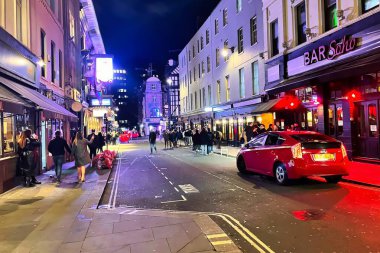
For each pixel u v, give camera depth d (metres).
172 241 5.44
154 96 85.94
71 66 23.66
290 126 18.77
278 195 8.97
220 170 14.74
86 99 33.88
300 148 9.88
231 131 30.39
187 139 35.88
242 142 26.17
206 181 11.88
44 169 15.44
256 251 5.04
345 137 14.70
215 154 23.78
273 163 10.80
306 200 8.24
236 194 9.39
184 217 6.95
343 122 14.83
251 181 11.44
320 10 16.19
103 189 10.67
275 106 18.67
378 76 12.99
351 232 5.74
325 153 9.88
